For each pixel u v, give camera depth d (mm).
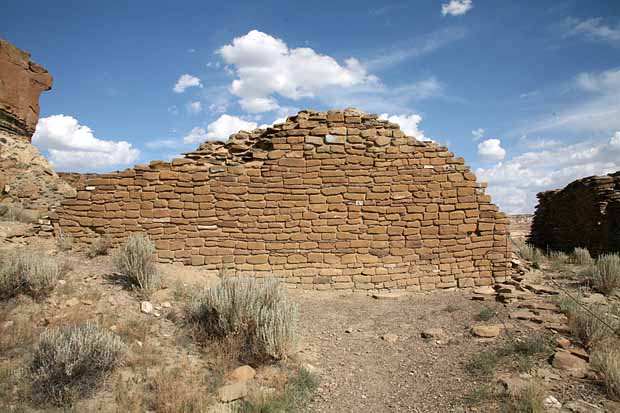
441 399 5406
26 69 22578
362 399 5750
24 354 5469
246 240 10406
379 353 7285
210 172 10461
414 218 10953
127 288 8117
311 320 8805
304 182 10641
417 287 10789
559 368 5676
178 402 4949
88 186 10312
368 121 11109
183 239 10250
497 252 11234
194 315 7242
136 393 5098
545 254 17062
